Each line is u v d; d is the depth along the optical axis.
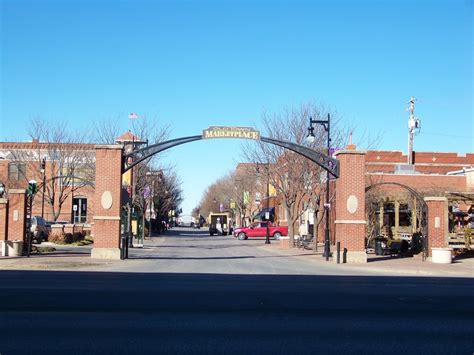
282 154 40.72
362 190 28.62
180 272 21.41
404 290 16.06
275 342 8.81
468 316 11.45
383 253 35.12
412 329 10.02
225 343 8.69
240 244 49.28
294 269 24.17
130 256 31.25
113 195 28.50
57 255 29.67
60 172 55.03
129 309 11.62
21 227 30.34
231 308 11.98
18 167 60.50
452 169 74.12
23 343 8.52
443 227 30.91
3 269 22.16
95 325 9.93
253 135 28.41
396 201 37.47
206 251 38.03
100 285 15.89
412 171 55.56
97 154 28.66
